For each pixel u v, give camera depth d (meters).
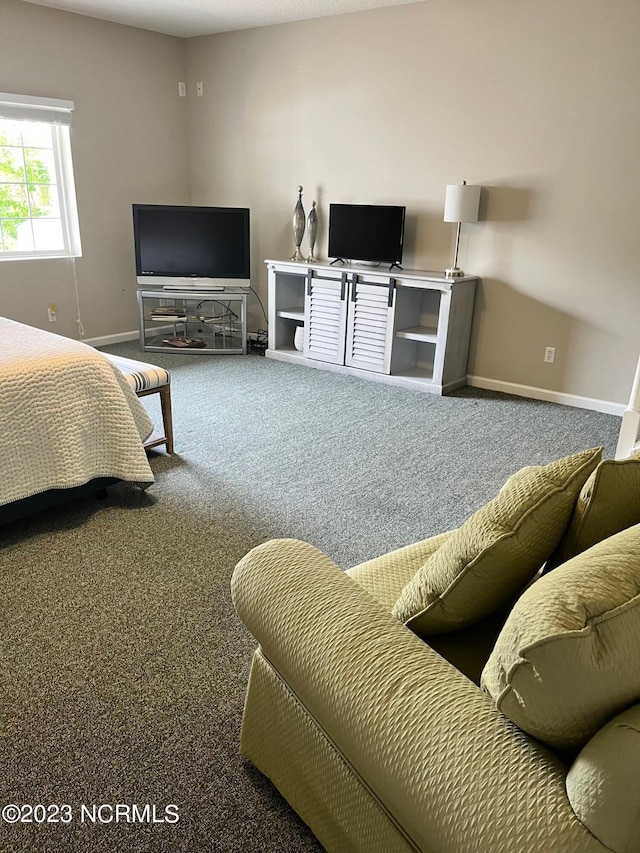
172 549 2.39
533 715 0.79
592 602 0.75
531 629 0.76
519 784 0.78
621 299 3.95
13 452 2.36
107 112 5.12
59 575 2.21
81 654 1.83
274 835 1.34
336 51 4.72
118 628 1.95
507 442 3.57
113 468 2.67
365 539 2.52
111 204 5.32
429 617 1.17
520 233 4.23
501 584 1.10
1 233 4.81
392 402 4.23
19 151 4.77
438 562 1.16
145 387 3.03
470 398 4.38
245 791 1.43
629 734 0.70
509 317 4.41
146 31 5.23
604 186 3.85
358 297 4.66
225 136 5.56
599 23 3.63
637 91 3.61
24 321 4.95
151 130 5.48
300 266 4.94
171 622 1.98
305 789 1.25
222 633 1.94
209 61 5.45
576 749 0.81
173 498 2.80
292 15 4.66
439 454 3.38
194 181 5.88
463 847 0.77
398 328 4.61
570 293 4.13
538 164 4.04
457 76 4.21
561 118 3.89
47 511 2.66
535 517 1.07
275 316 5.25
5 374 2.34
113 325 5.58
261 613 1.16
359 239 4.76
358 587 1.18
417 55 4.34
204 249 5.25
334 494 2.88
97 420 2.61
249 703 1.41
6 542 2.41
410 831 0.94
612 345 4.05
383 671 0.97
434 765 0.84
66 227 5.14
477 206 4.19
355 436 3.60
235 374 4.79
